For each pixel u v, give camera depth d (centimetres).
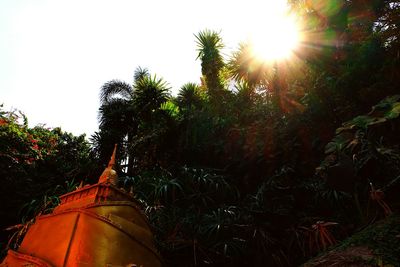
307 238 489
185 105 1145
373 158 367
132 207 349
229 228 560
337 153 420
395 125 399
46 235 303
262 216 537
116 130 1251
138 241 320
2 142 1022
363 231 246
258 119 872
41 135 1391
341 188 374
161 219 588
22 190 978
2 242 779
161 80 1210
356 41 654
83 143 1464
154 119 1016
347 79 611
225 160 872
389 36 556
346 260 203
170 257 541
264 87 934
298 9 802
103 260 280
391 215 256
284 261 507
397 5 577
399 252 190
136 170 1007
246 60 962
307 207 573
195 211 657
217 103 1071
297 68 787
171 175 795
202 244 536
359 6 641
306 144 683
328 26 702
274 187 614
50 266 269
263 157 744
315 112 664
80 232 288
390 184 301
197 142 905
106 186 349
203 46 1262
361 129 413
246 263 538
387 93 521
